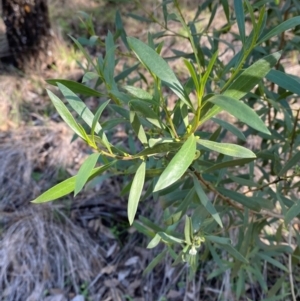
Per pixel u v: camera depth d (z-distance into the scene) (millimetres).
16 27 1501
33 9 1495
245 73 325
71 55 1610
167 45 1497
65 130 1341
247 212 576
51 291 1024
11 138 1324
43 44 1552
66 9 1777
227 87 365
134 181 361
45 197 338
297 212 434
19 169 1228
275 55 321
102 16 1764
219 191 559
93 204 1167
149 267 558
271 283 951
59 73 1564
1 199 1181
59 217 1129
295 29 666
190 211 1016
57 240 1082
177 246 1053
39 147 1287
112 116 1248
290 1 642
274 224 940
